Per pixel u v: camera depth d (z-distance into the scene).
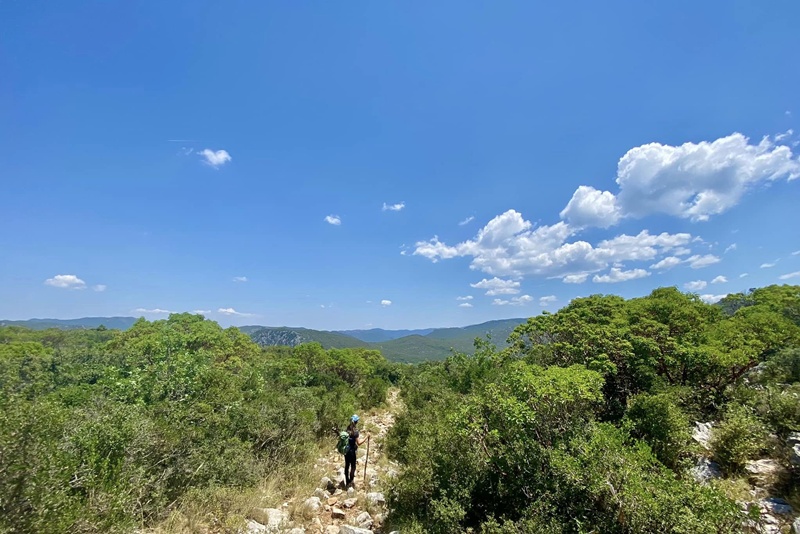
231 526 6.77
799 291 21.27
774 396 7.81
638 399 8.86
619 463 5.59
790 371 10.88
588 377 8.38
